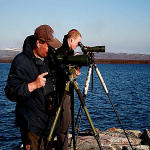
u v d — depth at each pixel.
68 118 3.67
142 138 6.40
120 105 27.55
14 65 2.67
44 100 2.73
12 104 26.44
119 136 6.46
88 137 5.88
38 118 2.74
